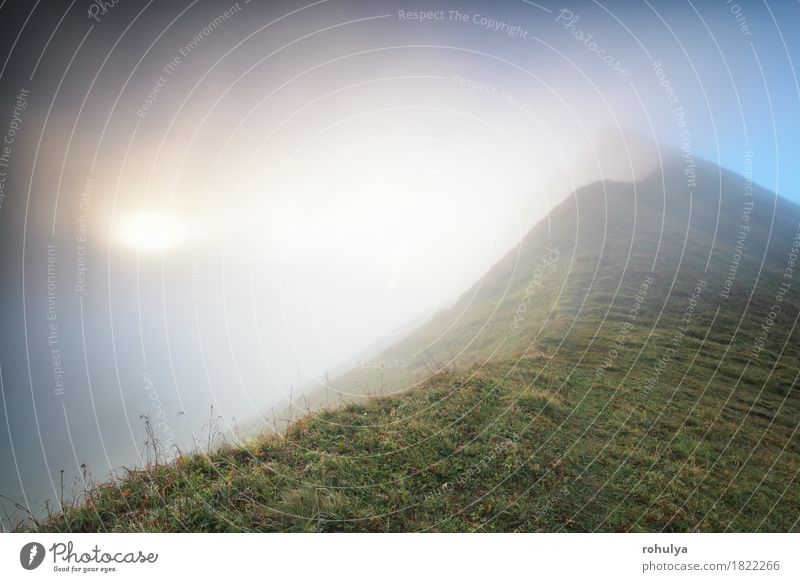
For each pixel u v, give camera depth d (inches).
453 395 288.0
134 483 220.4
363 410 271.4
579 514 215.0
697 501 228.2
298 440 241.0
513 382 310.8
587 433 265.4
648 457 251.4
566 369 339.3
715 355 381.7
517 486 223.6
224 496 209.0
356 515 204.4
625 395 306.2
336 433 246.8
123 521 205.5
